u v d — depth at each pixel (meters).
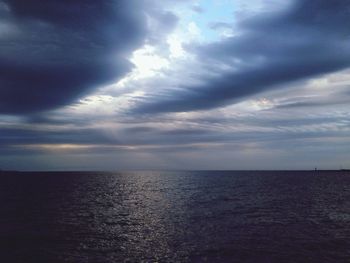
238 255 25.39
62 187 110.94
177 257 25.00
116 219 43.59
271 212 49.06
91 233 34.06
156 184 137.00
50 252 26.45
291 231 34.38
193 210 52.44
